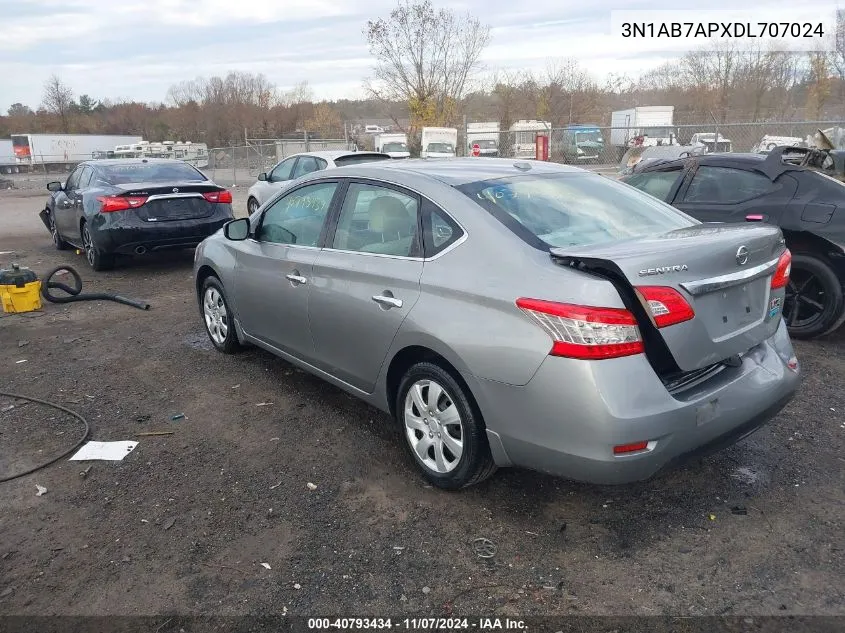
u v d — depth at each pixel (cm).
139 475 381
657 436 282
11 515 344
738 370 321
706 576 288
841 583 281
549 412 288
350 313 388
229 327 556
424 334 334
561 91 3834
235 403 479
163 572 298
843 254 544
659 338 282
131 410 471
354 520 333
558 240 324
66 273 964
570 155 2403
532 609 271
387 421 447
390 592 283
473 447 328
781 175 595
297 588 286
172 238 917
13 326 689
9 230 1521
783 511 332
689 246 296
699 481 361
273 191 1312
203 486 368
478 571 294
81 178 1043
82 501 355
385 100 3188
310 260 425
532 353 290
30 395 501
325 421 448
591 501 345
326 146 2936
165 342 624
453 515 335
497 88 3816
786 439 404
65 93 7238
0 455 407
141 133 7469
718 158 645
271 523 332
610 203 379
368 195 401
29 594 286
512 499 348
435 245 346
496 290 307
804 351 561
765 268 322
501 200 349
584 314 277
